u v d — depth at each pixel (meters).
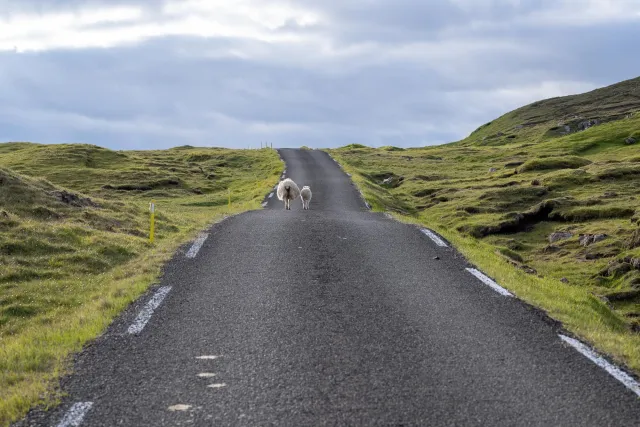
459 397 5.64
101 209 21.20
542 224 38.84
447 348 7.09
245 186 58.62
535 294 9.91
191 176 67.19
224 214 22.67
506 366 6.48
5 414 5.28
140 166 71.12
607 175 50.97
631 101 168.38
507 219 38.94
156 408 5.41
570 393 5.75
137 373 6.30
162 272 11.52
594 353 6.96
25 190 19.66
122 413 5.32
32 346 7.35
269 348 7.07
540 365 6.52
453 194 51.75
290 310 8.73
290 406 5.43
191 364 6.56
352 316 8.44
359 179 53.06
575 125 142.50
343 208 34.94
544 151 88.69
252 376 6.19
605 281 25.47
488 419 5.16
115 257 15.03
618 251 29.23
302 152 88.88
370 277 10.94
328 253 13.23
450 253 13.50
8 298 11.52
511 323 8.15
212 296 9.58
